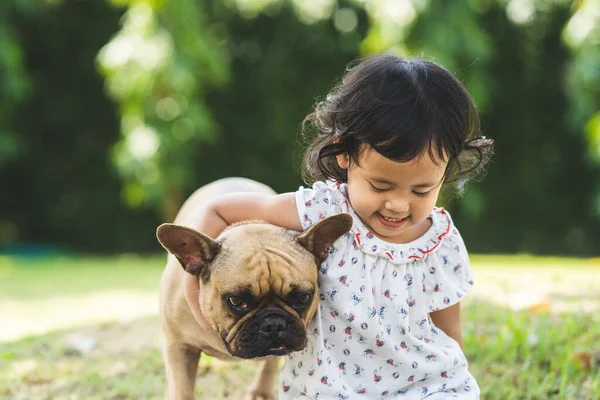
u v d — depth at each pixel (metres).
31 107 14.48
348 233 3.02
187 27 11.61
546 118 14.05
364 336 2.98
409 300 3.05
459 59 11.66
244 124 14.20
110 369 4.51
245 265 2.86
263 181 14.34
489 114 13.16
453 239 3.14
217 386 4.24
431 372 3.03
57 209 14.91
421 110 2.72
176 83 11.35
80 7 14.03
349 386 2.99
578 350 4.27
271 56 13.86
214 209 3.26
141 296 7.62
